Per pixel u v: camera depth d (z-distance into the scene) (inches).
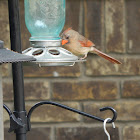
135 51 299.9
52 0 187.2
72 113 299.6
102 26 297.0
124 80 301.7
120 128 302.2
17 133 157.3
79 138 300.2
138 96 302.2
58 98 298.0
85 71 299.0
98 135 299.9
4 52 132.0
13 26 156.5
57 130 300.2
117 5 297.6
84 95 299.6
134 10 299.4
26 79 297.3
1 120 142.9
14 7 156.2
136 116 302.5
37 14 186.7
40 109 298.8
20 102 158.1
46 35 186.7
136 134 302.7
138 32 299.7
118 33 297.9
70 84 298.5
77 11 296.7
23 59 129.9
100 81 299.7
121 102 301.7
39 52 181.2
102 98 299.9
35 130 299.7
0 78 140.4
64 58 168.4
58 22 188.9
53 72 297.4
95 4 296.5
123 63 300.0
